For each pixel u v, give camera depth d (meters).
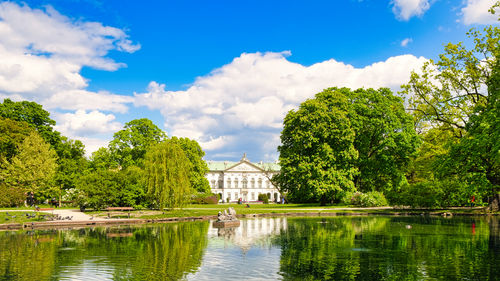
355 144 53.00
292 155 49.19
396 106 53.69
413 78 42.97
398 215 40.62
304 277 11.98
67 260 14.96
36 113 58.78
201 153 78.38
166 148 38.84
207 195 75.00
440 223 29.98
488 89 36.09
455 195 44.53
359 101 52.94
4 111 56.50
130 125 69.38
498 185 35.53
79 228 27.94
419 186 45.94
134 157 67.19
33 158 48.09
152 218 34.03
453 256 15.33
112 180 42.03
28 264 14.21
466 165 34.91
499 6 34.25
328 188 46.75
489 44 36.97
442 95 42.03
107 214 36.59
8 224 28.02
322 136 48.16
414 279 11.62
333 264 13.91
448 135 43.38
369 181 53.75
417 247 17.70
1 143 48.91
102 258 15.33
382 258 15.02
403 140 49.22
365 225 28.70
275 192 131.00
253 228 27.11
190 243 19.44
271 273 12.52
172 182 37.84
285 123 53.09
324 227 27.45
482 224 28.83
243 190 129.75
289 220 34.62
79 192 42.50
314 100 51.41
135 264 14.12
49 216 32.75
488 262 14.07
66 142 69.31
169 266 13.70
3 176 46.84
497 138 29.64
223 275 12.30
